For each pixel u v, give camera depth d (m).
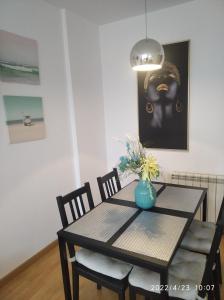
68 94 2.78
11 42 2.07
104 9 2.64
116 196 2.04
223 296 1.83
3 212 2.10
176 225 1.52
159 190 2.11
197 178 2.71
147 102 2.96
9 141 2.10
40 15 2.36
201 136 2.71
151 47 1.49
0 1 1.97
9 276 2.13
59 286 2.03
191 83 2.66
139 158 1.74
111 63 3.19
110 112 3.33
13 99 2.10
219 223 1.34
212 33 2.47
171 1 2.50
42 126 2.43
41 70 2.40
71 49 2.71
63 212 1.65
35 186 2.40
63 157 2.76
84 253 1.68
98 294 1.92
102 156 3.37
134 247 1.31
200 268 1.47
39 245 2.47
